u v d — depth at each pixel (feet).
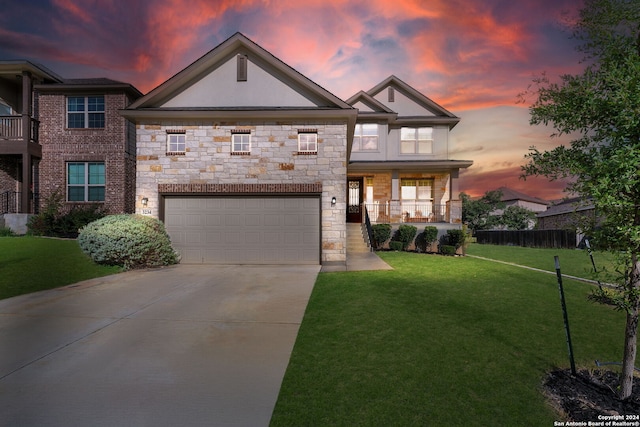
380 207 61.57
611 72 9.79
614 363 11.63
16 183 54.65
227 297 21.70
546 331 15.51
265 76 38.68
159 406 9.51
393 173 59.93
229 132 37.32
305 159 37.06
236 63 38.88
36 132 51.72
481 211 113.29
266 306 19.62
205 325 16.34
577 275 30.58
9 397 9.94
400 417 8.98
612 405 9.69
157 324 16.48
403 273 30.45
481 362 12.28
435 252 52.03
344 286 24.80
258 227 36.70
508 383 10.82
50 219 48.19
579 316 17.80
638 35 10.82
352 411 9.24
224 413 9.17
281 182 37.01
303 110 36.42
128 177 53.21
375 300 20.79
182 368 11.83
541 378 11.16
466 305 19.76
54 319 17.20
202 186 36.63
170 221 36.88
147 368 11.84
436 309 18.90
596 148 10.60
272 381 10.91
